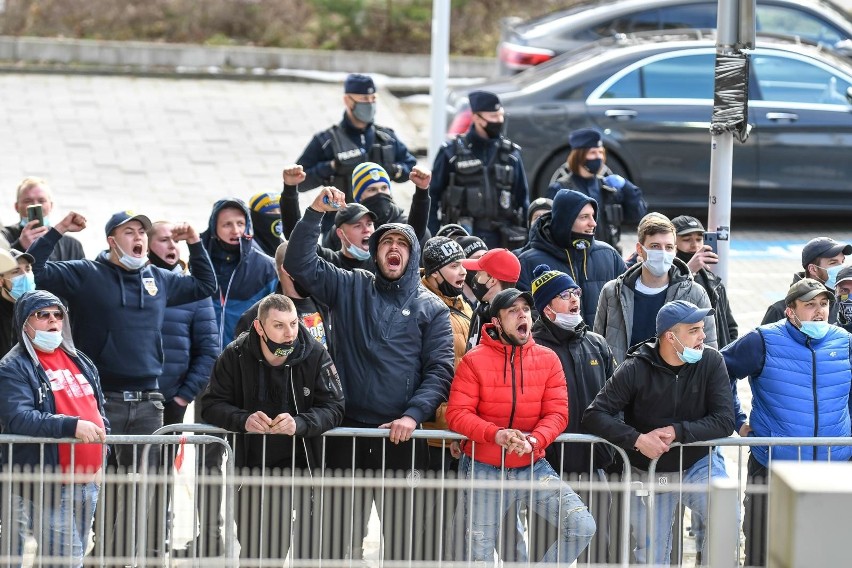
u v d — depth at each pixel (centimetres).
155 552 2220
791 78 4878
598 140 3328
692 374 2242
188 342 2611
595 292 2759
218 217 2738
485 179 3397
